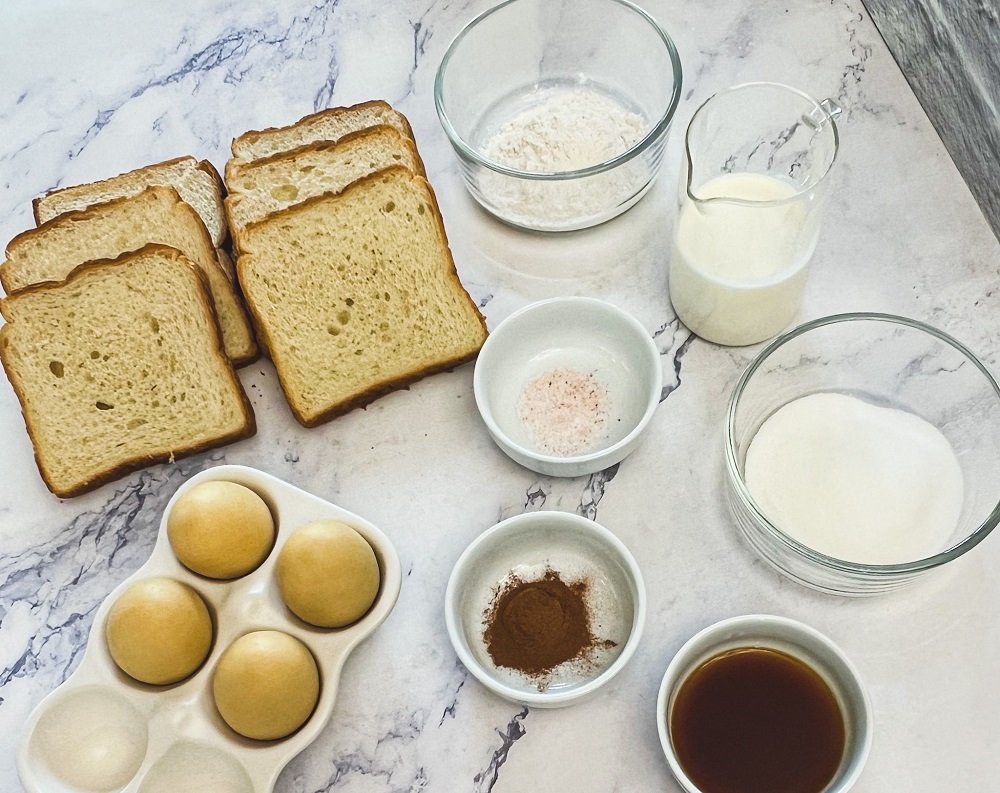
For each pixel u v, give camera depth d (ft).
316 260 1.82
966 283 1.86
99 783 1.55
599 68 2.12
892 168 1.98
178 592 1.57
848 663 1.50
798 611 1.66
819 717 1.54
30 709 1.69
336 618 1.57
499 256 1.98
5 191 2.11
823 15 2.15
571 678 1.61
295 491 1.68
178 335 1.80
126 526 1.81
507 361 1.86
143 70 2.22
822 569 1.56
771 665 1.57
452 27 2.21
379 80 2.16
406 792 1.60
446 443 1.83
